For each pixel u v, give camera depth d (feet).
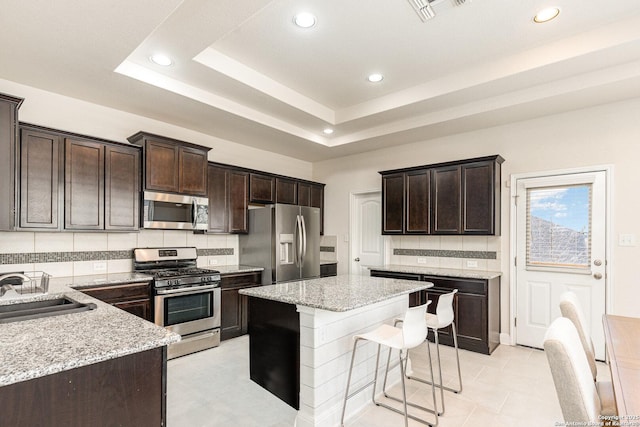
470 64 10.07
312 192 18.29
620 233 10.59
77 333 4.53
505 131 12.85
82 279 9.78
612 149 10.77
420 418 7.41
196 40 7.91
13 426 3.40
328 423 7.11
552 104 10.76
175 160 11.74
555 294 11.69
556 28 8.25
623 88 9.57
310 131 14.90
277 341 8.24
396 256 15.85
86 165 9.83
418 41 8.83
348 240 17.98
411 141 15.17
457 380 9.39
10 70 8.63
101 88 9.68
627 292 10.44
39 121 9.77
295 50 9.28
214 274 11.97
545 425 7.16
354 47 9.12
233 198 14.20
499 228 12.72
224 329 12.59
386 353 9.03
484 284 11.53
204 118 12.10
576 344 4.29
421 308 6.72
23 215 8.64
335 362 7.43
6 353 3.76
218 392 8.55
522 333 12.32
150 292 10.44
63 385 3.70
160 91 9.87
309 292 8.14
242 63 10.01
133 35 7.07
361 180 17.49
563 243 11.61
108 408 4.00
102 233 11.10
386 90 11.90
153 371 4.37
